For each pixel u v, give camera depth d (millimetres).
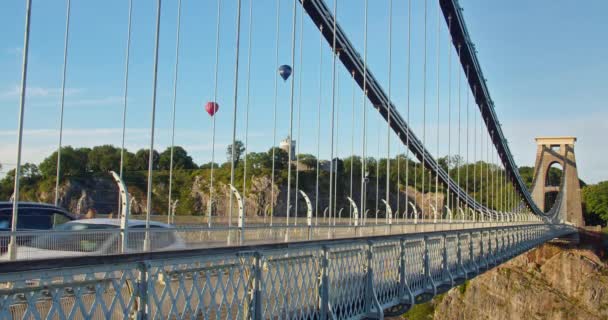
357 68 35062
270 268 11539
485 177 77562
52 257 7457
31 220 16500
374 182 75250
